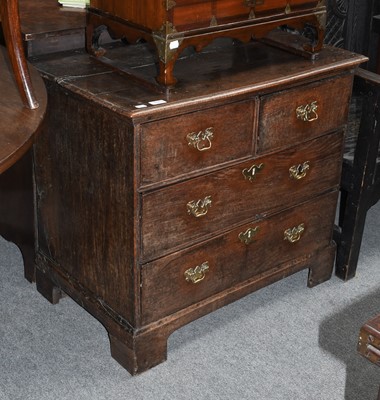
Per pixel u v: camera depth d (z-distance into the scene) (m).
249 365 2.39
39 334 2.50
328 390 2.29
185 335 2.52
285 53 2.45
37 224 2.58
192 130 2.07
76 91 2.07
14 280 2.80
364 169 2.62
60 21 2.45
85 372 2.34
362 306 2.71
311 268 2.77
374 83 2.46
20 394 2.23
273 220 2.49
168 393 2.26
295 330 2.57
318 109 2.40
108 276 2.30
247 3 2.14
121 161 2.04
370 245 3.12
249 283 2.54
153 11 2.01
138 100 2.00
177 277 2.28
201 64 2.31
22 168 2.50
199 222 2.25
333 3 3.00
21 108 1.74
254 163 2.30
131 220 2.09
